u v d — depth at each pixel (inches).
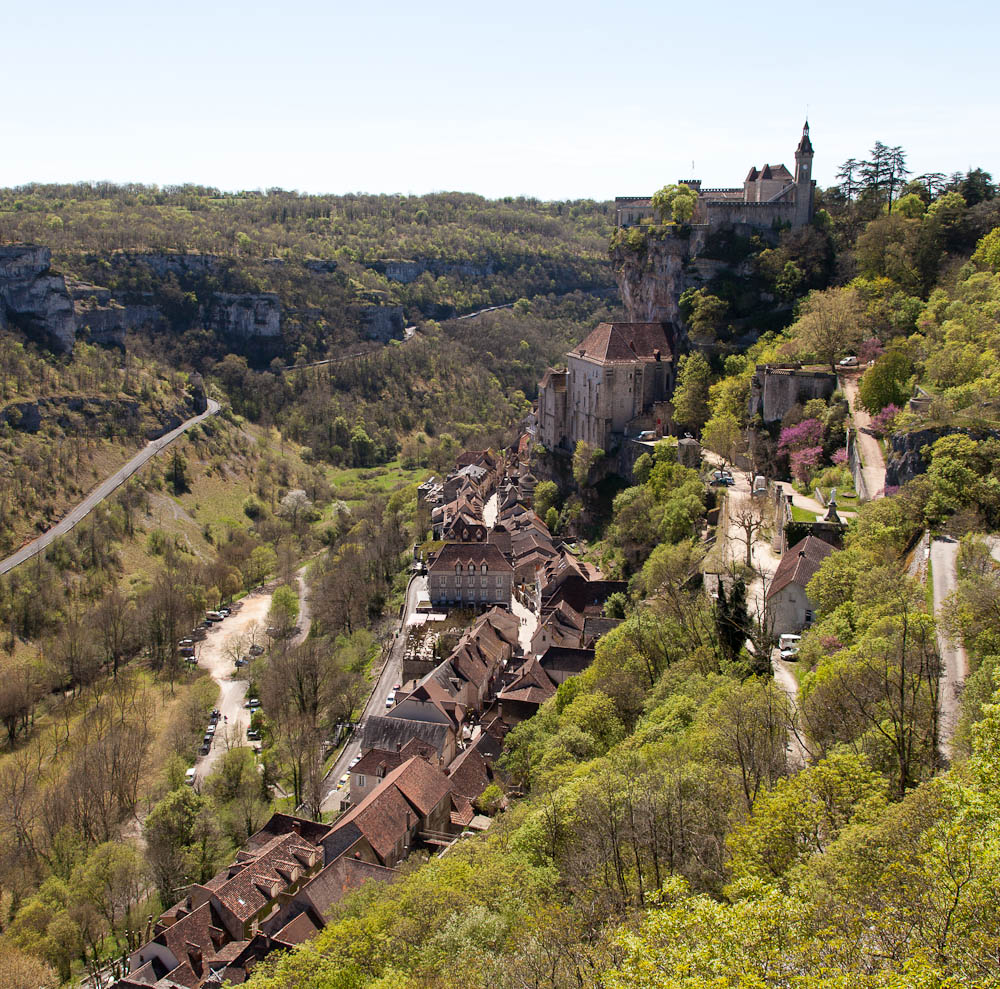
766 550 5354.3
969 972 1419.8
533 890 2674.7
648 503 6899.6
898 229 7780.5
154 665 7632.9
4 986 3654.0
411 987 2327.8
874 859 1907.0
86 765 5231.3
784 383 6609.3
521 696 5334.6
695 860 2444.6
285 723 5772.6
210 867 4547.2
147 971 3629.4
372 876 3617.1
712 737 2923.2
